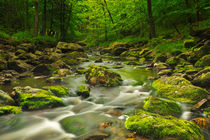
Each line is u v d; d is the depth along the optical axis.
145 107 3.07
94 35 27.72
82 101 3.66
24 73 6.23
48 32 23.77
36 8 16.39
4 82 4.78
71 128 2.45
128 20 18.88
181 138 1.99
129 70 7.35
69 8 21.91
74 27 27.16
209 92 3.53
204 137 2.15
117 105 3.40
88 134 2.27
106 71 5.11
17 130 2.40
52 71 6.57
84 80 5.43
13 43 11.80
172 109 2.90
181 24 18.22
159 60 8.52
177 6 16.23
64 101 3.52
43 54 10.54
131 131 2.29
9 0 25.59
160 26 20.30
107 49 16.92
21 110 2.97
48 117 2.83
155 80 5.20
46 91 3.66
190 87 3.67
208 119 2.60
